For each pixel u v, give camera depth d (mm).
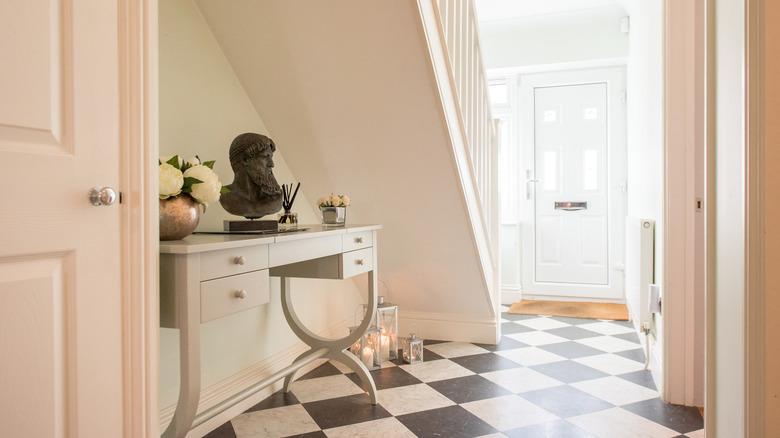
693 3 2125
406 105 2164
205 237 1509
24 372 916
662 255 2260
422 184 2490
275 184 1842
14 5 895
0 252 869
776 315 1100
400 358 2906
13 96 892
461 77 2498
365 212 2744
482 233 2947
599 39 4293
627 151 4387
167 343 1793
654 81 2758
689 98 2141
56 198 955
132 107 1097
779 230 1098
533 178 4695
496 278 3254
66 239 972
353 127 2311
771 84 1099
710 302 1347
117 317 1078
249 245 1443
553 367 2711
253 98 2277
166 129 1795
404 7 1836
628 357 2889
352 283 3250
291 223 2135
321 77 2139
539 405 2176
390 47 1972
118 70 1080
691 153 2146
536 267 4723
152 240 1143
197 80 1952
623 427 1951
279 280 2469
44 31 942
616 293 4477
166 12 1795
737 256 1177
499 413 2092
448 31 2307
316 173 2592
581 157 4578
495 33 4562
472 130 2730
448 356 2932
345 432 1918
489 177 3238
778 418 1099
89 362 1020
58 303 973
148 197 1130
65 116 980
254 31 2008
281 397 2293
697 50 2129
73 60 986
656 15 2666
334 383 2473
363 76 2094
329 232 1864
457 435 1886
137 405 1106
